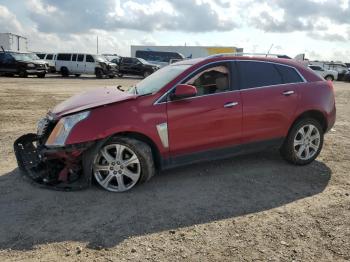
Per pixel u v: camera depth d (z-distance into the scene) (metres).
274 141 5.95
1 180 5.52
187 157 5.40
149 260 3.56
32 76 32.78
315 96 6.14
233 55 5.77
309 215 4.50
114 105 5.01
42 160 5.31
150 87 5.54
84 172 5.02
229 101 5.51
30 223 4.26
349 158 6.76
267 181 5.57
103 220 4.34
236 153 5.74
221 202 4.85
